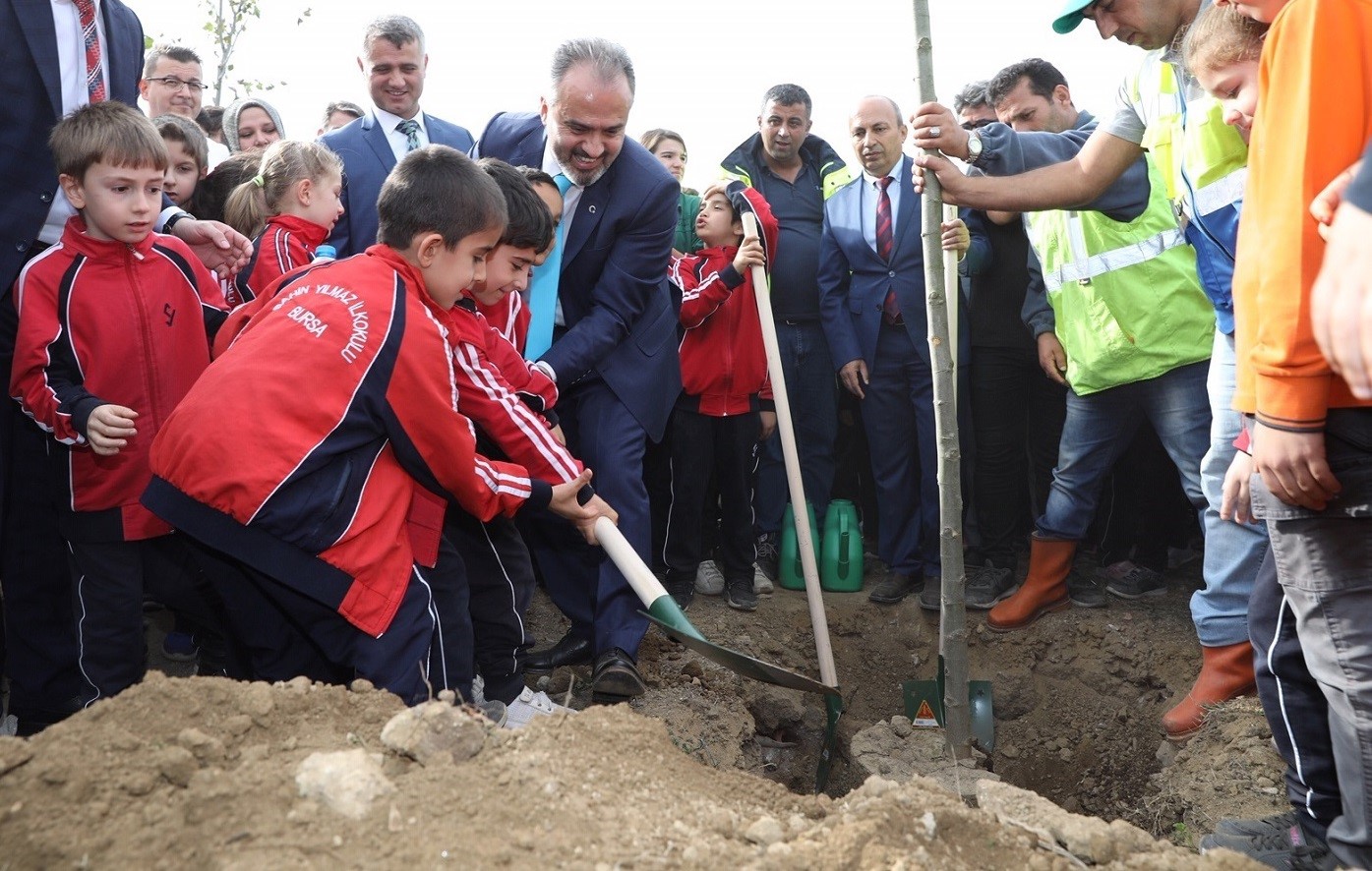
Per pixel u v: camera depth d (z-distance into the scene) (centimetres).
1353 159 179
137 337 292
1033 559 468
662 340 379
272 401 228
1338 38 179
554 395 332
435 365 240
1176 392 414
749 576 481
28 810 157
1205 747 348
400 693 234
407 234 249
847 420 570
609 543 276
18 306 282
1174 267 404
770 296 515
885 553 507
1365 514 188
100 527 292
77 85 311
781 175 526
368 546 233
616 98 336
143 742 170
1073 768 430
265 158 356
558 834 163
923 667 477
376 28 392
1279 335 184
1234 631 362
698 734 365
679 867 158
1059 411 525
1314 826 237
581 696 376
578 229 363
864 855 164
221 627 304
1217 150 306
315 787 163
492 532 304
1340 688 197
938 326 359
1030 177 355
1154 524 479
